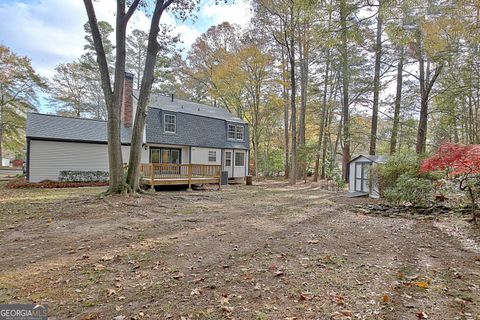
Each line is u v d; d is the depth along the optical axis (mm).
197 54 25969
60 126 15281
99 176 15500
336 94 22016
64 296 2809
